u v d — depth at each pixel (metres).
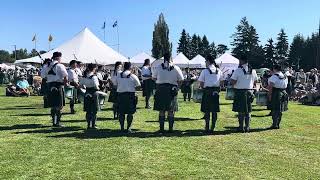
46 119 11.55
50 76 10.07
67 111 13.46
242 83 9.79
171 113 9.59
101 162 6.75
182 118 12.23
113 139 8.66
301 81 24.00
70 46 19.66
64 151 7.49
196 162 6.88
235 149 7.95
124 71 9.42
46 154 7.25
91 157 7.07
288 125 11.34
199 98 12.54
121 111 9.41
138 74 21.72
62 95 10.16
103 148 7.78
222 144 8.40
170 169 6.41
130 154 7.34
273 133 9.90
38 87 21.59
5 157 7.00
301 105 18.47
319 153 7.81
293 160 7.21
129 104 9.38
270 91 10.53
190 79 17.84
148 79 14.59
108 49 20.25
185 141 8.62
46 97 10.21
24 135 9.01
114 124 10.76
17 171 6.15
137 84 9.42
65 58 19.09
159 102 9.43
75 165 6.54
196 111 14.09
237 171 6.39
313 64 83.31
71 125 10.49
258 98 13.02
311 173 6.39
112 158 7.03
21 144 8.03
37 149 7.62
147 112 13.50
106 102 16.52
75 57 19.14
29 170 6.22
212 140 8.80
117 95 9.63
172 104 9.46
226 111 14.40
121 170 6.31
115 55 20.09
